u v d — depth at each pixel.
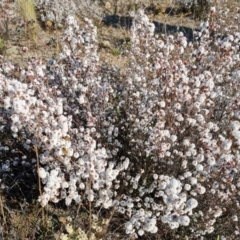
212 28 3.71
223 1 7.02
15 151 3.37
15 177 3.46
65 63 4.08
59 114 2.81
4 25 6.23
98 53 5.82
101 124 3.51
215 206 2.80
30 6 6.53
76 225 2.98
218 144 2.93
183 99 2.99
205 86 3.00
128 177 3.13
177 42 3.51
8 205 3.22
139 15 3.45
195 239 3.04
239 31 4.99
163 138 2.96
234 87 3.66
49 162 2.82
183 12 8.26
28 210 3.13
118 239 3.04
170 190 2.04
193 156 2.90
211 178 2.95
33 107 2.66
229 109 3.64
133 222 2.46
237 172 2.88
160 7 7.89
